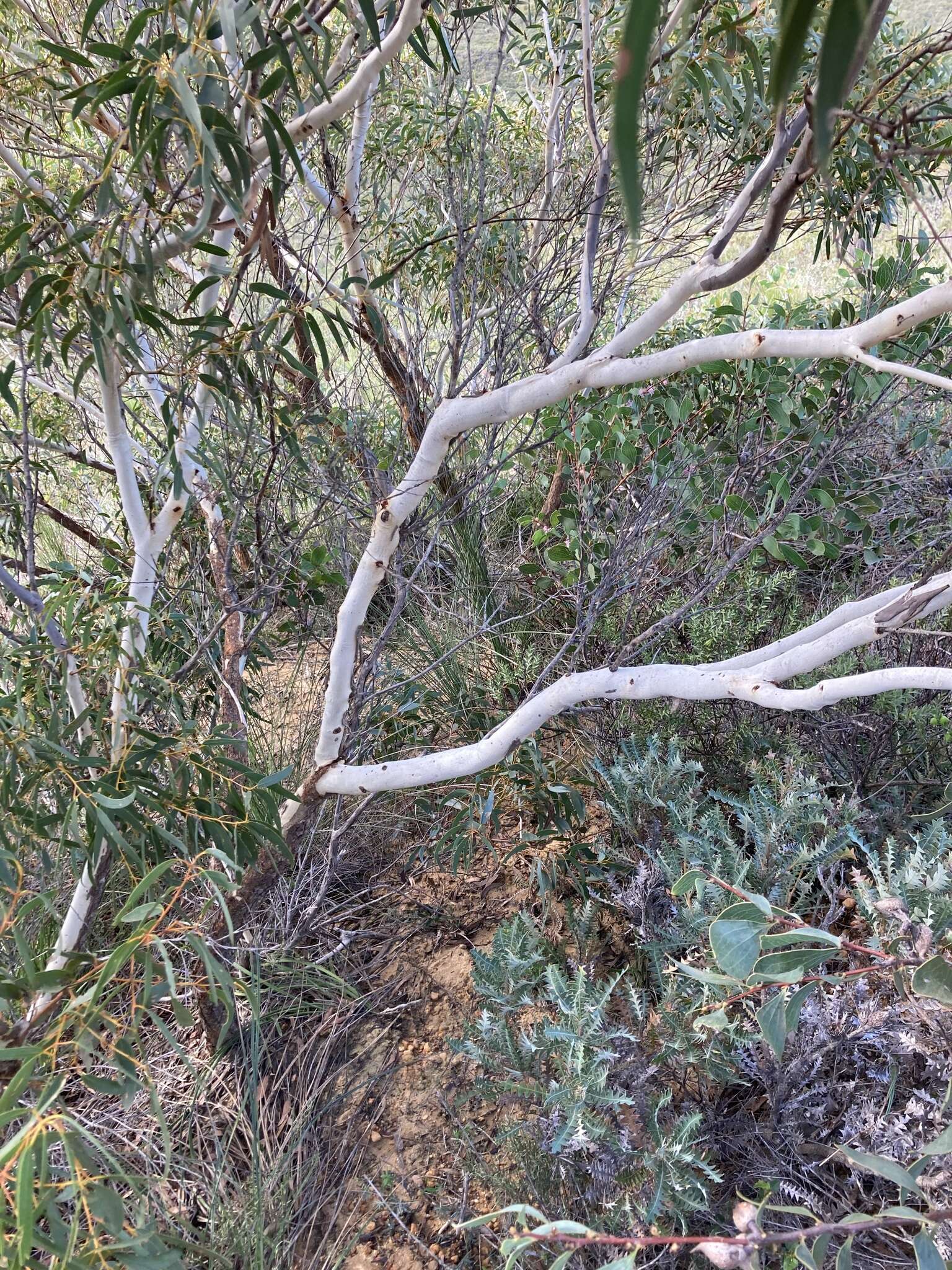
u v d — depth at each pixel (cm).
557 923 221
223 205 126
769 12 188
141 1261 88
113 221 114
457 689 286
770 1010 113
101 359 122
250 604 202
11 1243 76
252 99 109
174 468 154
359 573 154
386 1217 172
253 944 208
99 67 142
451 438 140
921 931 117
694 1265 143
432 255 280
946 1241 128
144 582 165
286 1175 170
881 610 117
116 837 128
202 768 142
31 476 204
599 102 258
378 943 227
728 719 243
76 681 151
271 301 177
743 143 251
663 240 307
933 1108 149
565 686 148
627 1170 144
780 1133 156
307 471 205
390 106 298
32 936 192
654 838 202
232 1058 195
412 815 258
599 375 122
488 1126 183
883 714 234
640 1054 162
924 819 184
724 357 109
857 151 220
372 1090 194
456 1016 207
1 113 153
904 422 287
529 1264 149
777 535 255
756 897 114
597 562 264
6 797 128
